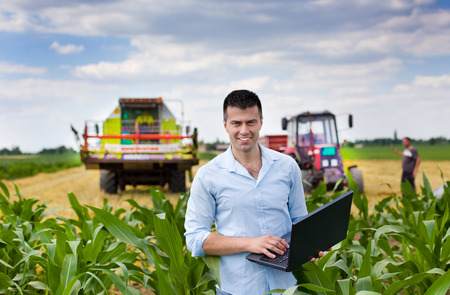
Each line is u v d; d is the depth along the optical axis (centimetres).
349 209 205
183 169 1178
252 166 199
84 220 374
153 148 1142
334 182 1017
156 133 1295
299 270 218
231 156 199
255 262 186
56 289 244
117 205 917
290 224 204
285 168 202
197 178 201
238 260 196
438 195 571
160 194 384
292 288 176
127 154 1132
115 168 1141
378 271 235
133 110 1293
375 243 296
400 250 427
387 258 264
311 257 186
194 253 199
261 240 185
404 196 476
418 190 1147
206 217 201
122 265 240
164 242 239
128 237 248
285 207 201
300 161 1105
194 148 1136
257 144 203
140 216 382
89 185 1540
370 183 1398
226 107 192
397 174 1902
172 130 1306
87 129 1103
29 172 2292
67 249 262
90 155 1118
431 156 4062
